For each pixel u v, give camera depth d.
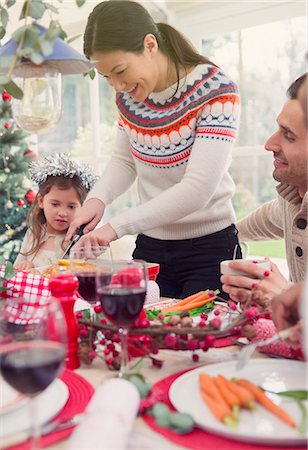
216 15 3.71
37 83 1.11
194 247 1.84
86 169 2.49
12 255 4.02
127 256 3.15
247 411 0.68
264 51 3.54
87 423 0.57
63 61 1.09
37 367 0.60
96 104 4.53
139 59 1.55
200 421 0.64
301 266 1.47
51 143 4.84
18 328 0.69
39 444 0.61
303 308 0.77
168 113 1.71
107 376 0.86
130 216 1.54
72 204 2.39
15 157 4.03
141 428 0.66
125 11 1.51
